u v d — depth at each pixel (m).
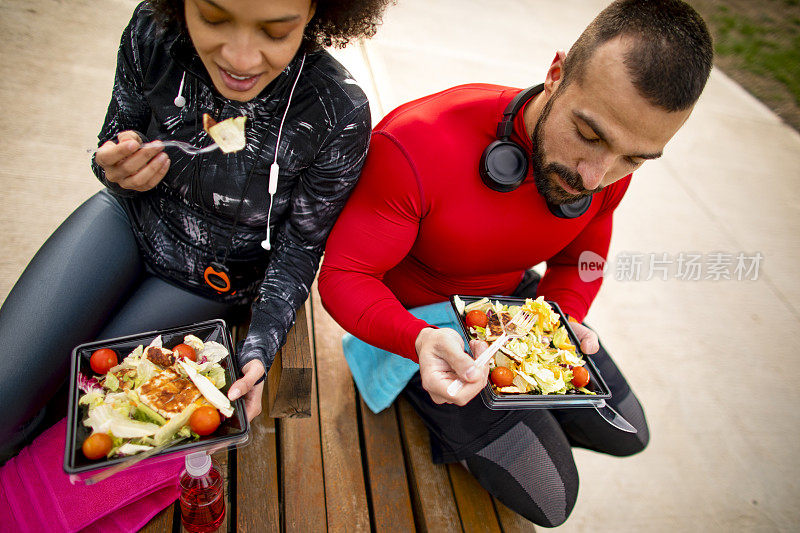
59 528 1.03
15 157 2.00
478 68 3.40
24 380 1.07
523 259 1.33
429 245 1.25
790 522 1.85
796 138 3.91
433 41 3.53
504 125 1.11
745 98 4.21
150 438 0.87
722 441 2.04
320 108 1.09
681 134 3.59
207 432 0.89
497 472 1.27
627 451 1.48
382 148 1.17
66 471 0.81
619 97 0.91
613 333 2.31
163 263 1.26
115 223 1.24
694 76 0.89
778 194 3.34
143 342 1.01
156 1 0.95
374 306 1.17
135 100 1.15
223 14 0.77
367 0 1.01
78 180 2.02
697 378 2.24
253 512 1.20
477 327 1.20
